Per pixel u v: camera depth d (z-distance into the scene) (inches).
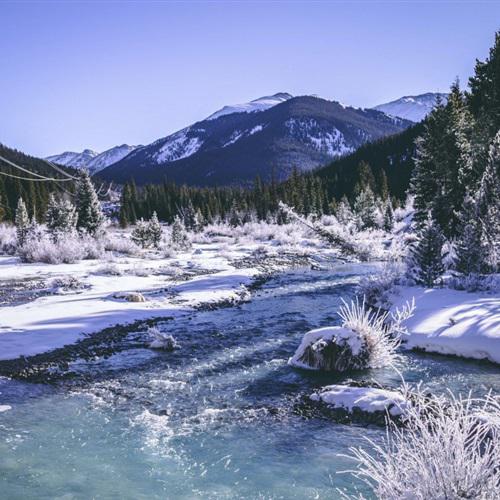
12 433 232.7
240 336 432.1
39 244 1031.6
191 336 432.8
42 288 676.1
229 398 282.7
